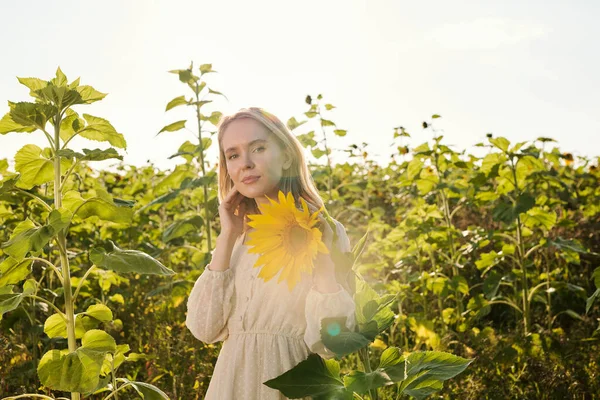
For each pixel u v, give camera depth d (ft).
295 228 6.34
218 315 7.55
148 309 17.54
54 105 8.66
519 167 15.42
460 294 18.28
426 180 17.85
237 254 7.79
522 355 13.66
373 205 30.40
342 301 6.63
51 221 8.39
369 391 6.44
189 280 15.74
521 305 17.37
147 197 20.26
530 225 15.75
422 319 14.47
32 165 9.04
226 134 7.63
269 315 7.27
